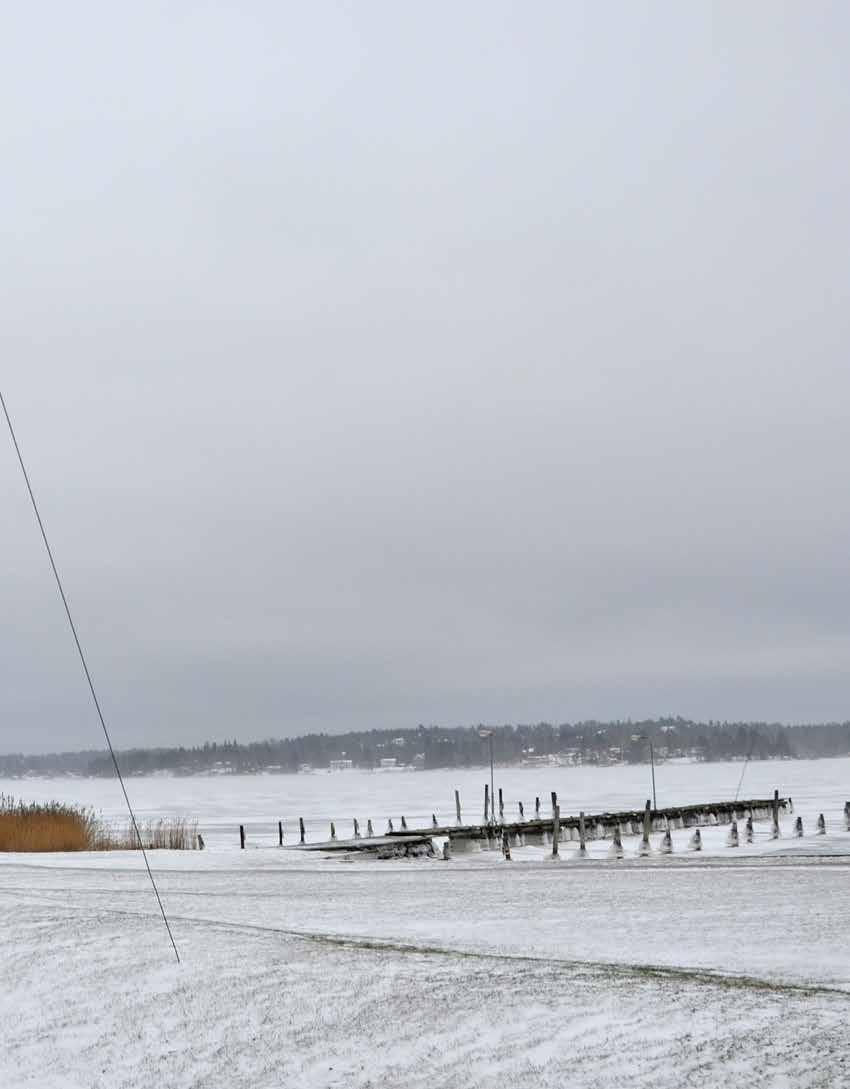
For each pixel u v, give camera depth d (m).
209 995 11.23
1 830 40.44
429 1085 9.07
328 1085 9.17
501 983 11.49
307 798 152.12
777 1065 9.08
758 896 20.17
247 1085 9.22
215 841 61.66
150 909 18.28
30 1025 10.55
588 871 27.27
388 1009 10.73
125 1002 11.09
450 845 45.25
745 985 11.45
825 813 69.81
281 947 13.15
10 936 13.57
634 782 182.88
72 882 24.48
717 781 169.88
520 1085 8.96
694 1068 9.09
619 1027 10.08
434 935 15.56
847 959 13.38
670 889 21.75
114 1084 9.30
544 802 109.81
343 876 26.89
